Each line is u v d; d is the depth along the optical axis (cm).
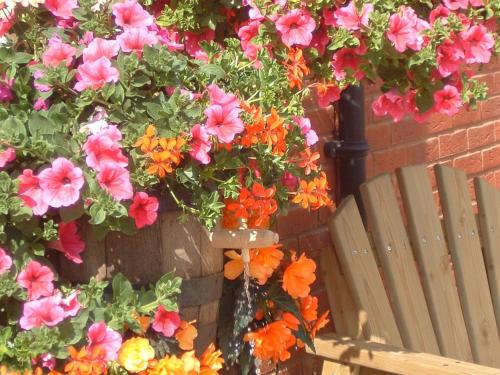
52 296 158
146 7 196
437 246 263
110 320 158
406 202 261
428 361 219
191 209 162
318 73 188
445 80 190
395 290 249
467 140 326
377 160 286
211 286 174
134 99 161
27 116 160
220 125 159
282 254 186
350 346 231
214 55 177
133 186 157
